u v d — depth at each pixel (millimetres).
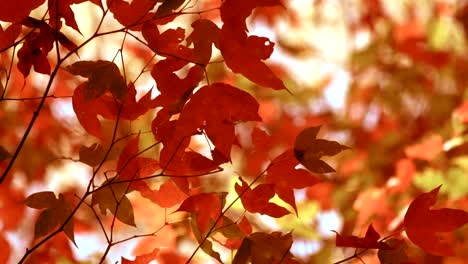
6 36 1613
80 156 1631
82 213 2117
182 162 1601
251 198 1616
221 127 1566
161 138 1592
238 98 1565
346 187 2379
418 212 1583
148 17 1596
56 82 2223
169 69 1586
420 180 2158
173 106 1580
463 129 2146
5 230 2068
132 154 1623
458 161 2156
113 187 1627
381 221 2154
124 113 1604
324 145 1597
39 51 1617
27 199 1610
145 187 1637
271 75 1556
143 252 1858
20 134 2254
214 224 1613
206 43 1578
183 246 1873
